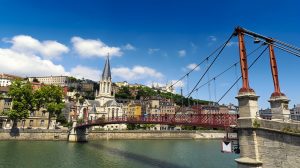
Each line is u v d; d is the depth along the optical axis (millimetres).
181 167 38781
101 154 49062
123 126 119312
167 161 44000
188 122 28250
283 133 17312
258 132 18844
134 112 149375
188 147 69688
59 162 39031
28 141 62875
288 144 17031
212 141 95688
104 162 40875
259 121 18875
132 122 42469
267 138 18250
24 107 65500
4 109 74812
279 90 21094
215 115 23906
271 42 21750
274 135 17875
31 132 65688
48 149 51312
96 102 147500
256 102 19766
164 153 54969
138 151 56844
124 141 81500
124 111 155625
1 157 39812
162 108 139625
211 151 60844
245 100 19734
